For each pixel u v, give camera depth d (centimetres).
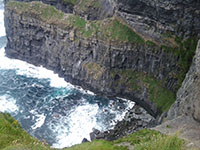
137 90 7706
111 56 7981
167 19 7194
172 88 7156
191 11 6638
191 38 7050
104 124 6806
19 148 1934
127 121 6900
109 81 8006
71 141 6225
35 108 7475
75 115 7169
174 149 2069
